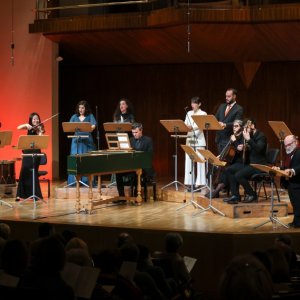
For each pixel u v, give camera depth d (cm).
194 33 1044
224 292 205
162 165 1263
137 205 889
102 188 959
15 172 1104
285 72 1186
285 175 678
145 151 903
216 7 1011
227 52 1134
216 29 1023
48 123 1158
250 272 205
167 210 840
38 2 1143
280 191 898
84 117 995
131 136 1040
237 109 880
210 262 663
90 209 818
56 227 731
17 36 1172
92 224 722
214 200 814
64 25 1098
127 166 868
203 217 776
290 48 1085
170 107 1256
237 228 691
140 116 1274
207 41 1080
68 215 800
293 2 1014
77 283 336
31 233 746
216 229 685
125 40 1123
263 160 780
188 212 820
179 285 462
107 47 1165
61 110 1316
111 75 1288
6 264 336
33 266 305
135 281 392
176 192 914
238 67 1186
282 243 484
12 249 337
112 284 362
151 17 1041
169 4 1058
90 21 1082
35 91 1165
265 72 1195
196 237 667
